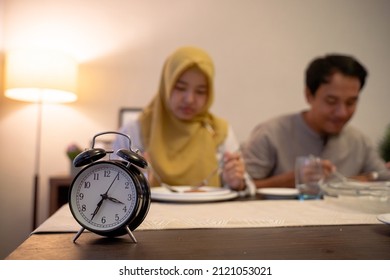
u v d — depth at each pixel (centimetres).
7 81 165
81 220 44
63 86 167
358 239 46
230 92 210
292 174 140
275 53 214
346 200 73
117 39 202
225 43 210
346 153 174
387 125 222
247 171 164
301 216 62
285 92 215
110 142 194
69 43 198
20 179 192
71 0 199
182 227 53
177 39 206
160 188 98
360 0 224
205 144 139
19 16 195
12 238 192
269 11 215
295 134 172
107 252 39
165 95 135
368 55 224
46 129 194
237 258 38
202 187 105
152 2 205
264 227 54
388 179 131
